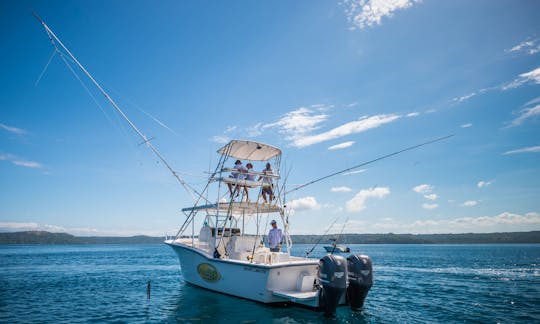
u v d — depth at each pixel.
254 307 10.30
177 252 14.59
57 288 16.59
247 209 12.77
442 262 40.31
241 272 10.71
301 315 9.52
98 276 22.39
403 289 16.38
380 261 42.88
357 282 9.77
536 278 21.83
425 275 23.91
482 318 10.10
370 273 9.90
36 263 37.25
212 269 12.02
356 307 9.95
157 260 43.62
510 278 21.81
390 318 9.77
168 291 14.85
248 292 10.55
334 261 9.05
